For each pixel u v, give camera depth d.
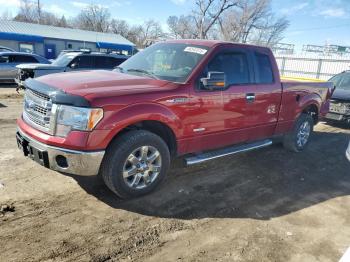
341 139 8.32
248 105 5.07
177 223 3.68
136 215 3.77
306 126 6.70
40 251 3.01
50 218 3.56
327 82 7.12
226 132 4.91
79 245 3.15
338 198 4.72
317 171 5.78
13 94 12.43
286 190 4.85
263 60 5.45
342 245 3.53
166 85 4.18
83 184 4.39
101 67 12.91
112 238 3.30
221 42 4.89
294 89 6.03
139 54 5.34
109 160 3.77
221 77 4.39
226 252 3.23
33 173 4.62
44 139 3.61
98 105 3.53
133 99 3.78
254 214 4.03
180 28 53.59
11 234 3.22
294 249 3.38
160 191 4.41
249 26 51.16
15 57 15.73
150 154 4.10
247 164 5.81
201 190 4.57
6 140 6.07
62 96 3.55
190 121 4.35
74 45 41.66
